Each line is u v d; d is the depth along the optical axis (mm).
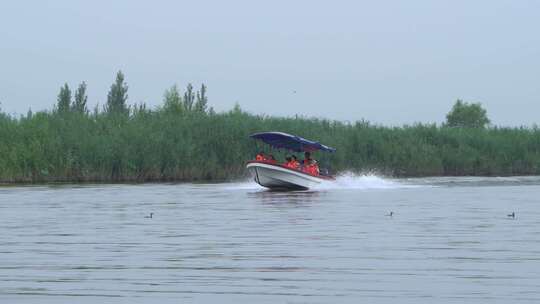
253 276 26031
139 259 29469
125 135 85375
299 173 69188
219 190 69000
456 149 100375
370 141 95875
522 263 28234
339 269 27203
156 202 55344
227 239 34844
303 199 58562
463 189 71312
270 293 23500
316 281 25203
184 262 28750
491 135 105000
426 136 102000
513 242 33469
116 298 22938
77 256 30219
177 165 85562
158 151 85000
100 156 82812
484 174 101062
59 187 72688
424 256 29859
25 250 31766
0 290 24016
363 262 28578
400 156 96125
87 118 89625
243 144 88625
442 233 36656
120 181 83312
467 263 28281
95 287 24422
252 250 31531
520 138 104312
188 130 88312
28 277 25984
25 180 81438
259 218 43969
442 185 77938
